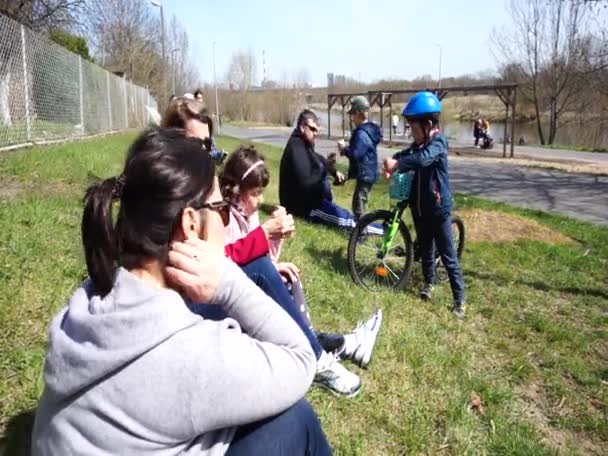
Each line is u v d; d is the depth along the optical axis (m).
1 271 3.41
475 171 16.77
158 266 1.24
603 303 5.01
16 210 4.78
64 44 22.41
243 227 2.83
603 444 2.88
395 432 2.61
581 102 33.72
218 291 1.26
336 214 6.59
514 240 7.25
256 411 1.16
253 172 2.84
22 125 9.16
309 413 1.45
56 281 3.44
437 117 4.27
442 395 3.00
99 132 15.38
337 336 2.99
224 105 64.88
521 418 3.00
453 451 2.55
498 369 3.54
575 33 31.92
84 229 1.20
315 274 4.54
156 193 1.18
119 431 1.08
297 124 6.66
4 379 2.43
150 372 1.08
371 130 6.96
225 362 1.12
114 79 18.50
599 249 7.07
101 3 33.75
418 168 4.23
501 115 51.06
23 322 2.90
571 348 3.99
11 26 8.74
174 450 1.12
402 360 3.30
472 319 4.35
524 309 4.69
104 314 1.11
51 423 1.15
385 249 4.60
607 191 12.73
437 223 4.32
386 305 4.21
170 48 43.12
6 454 2.03
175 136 1.29
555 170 17.16
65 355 1.12
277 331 1.28
